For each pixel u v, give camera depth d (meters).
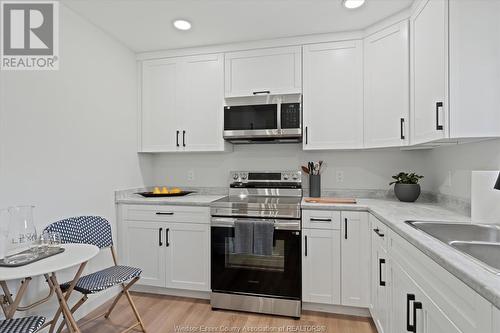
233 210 2.20
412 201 2.21
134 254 2.45
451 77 1.42
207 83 2.56
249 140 2.58
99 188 2.27
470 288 0.75
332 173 2.63
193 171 2.95
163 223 2.39
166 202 2.37
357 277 2.04
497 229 1.35
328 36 2.31
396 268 1.42
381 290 1.70
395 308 1.43
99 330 1.93
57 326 1.85
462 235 1.41
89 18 2.10
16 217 1.44
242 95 2.48
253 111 2.43
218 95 2.54
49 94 1.84
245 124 2.44
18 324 1.21
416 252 1.15
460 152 1.81
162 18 2.10
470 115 1.40
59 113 1.91
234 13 2.02
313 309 2.19
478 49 1.39
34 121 1.74
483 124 1.39
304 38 2.36
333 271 2.08
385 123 2.09
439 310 0.94
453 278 0.85
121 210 2.46
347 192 2.59
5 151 1.57
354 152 2.59
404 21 1.95
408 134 1.94
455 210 1.83
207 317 2.10
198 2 1.89
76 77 2.04
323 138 2.34
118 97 2.48
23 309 1.40
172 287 2.38
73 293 2.00
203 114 2.58
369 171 2.55
